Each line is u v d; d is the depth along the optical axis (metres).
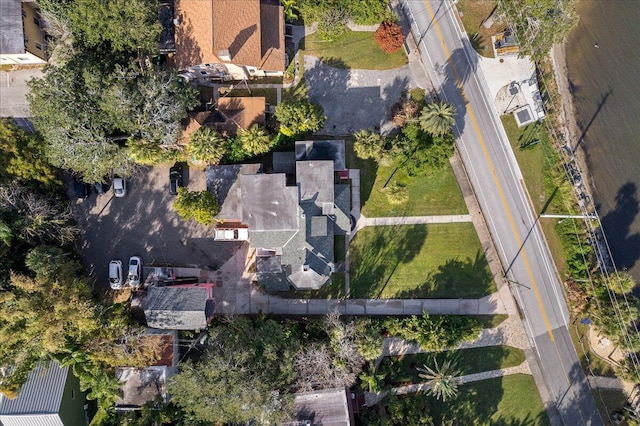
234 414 41.34
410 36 51.81
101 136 43.03
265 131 47.88
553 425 51.16
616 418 50.59
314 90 51.09
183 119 47.56
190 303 46.25
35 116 43.03
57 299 41.47
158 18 46.94
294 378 44.47
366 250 50.94
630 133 52.81
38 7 47.38
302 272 47.22
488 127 51.59
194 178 50.34
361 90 51.25
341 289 50.69
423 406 49.22
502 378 51.16
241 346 42.84
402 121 50.03
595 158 52.81
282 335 44.97
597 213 52.31
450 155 46.94
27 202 43.53
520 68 51.91
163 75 43.97
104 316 45.19
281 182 45.19
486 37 51.84
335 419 45.25
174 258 50.69
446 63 51.66
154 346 45.31
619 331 47.41
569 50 53.53
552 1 43.81
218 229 49.19
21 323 41.22
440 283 51.00
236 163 49.03
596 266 50.59
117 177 50.19
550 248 51.38
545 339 51.19
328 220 47.44
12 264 43.91
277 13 47.97
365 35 51.28
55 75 41.78
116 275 49.09
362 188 50.91
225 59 44.59
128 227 50.72
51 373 44.81
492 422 50.88
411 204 51.16
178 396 42.03
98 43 44.09
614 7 54.22
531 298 51.19
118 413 46.88
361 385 47.53
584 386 51.12
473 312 51.00
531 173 51.56
